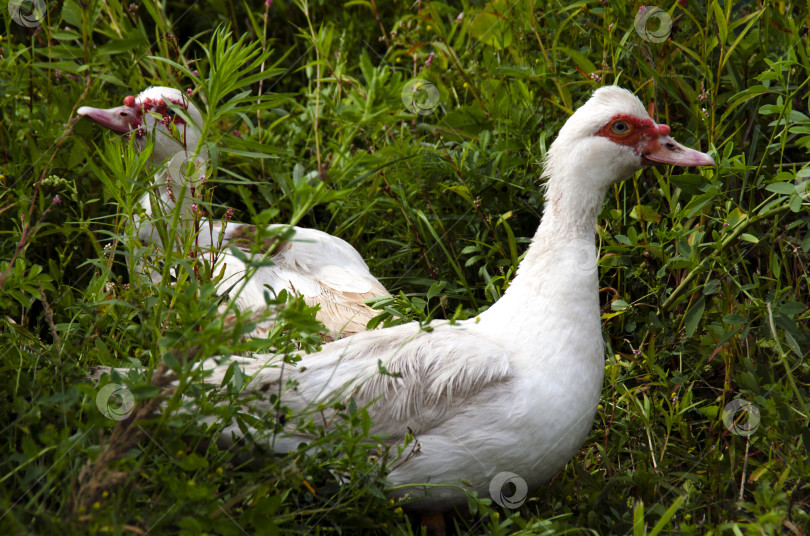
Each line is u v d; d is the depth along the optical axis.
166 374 4.77
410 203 8.74
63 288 7.04
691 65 8.04
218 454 5.14
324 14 11.57
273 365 5.61
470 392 5.74
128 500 4.47
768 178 7.55
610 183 6.24
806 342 6.41
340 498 5.17
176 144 8.15
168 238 6.52
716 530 5.21
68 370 5.47
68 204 8.38
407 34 9.59
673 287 7.78
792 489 5.70
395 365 5.85
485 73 9.34
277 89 11.04
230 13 11.32
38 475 4.64
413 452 5.46
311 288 7.66
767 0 7.73
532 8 8.48
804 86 7.91
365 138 8.63
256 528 4.52
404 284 8.55
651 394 7.16
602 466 6.59
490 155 8.41
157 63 8.99
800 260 7.16
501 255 8.18
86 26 8.09
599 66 8.44
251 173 9.40
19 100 8.91
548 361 5.84
